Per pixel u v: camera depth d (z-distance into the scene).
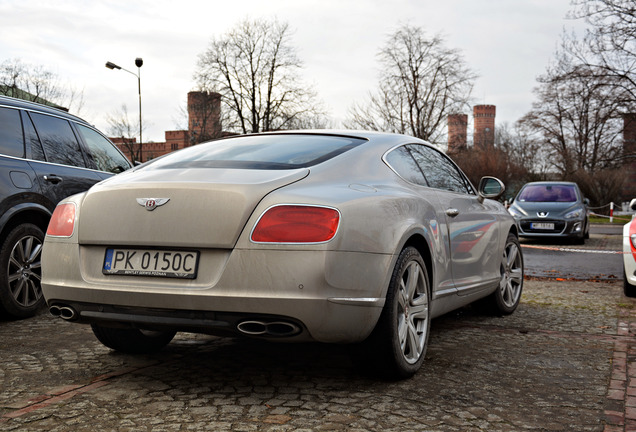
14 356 3.81
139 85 36.50
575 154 46.56
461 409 2.87
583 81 27.67
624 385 3.29
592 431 2.62
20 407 2.82
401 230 3.19
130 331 3.75
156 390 3.10
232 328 2.81
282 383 3.25
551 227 14.30
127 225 2.96
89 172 5.75
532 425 2.68
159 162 3.51
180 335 4.50
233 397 3.00
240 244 2.77
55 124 5.55
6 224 4.86
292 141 3.65
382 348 3.13
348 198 2.97
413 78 43.19
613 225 28.33
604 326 4.93
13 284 4.99
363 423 2.66
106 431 2.53
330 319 2.77
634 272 6.36
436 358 3.84
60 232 3.18
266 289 2.72
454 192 4.46
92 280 3.03
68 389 3.11
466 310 5.67
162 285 2.87
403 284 3.29
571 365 3.70
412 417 2.74
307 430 2.56
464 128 44.53
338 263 2.78
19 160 5.01
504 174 45.50
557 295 6.70
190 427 2.58
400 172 3.75
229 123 46.66
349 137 3.76
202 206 2.85
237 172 3.08
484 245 4.76
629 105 26.59
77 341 4.23
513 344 4.26
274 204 2.81
